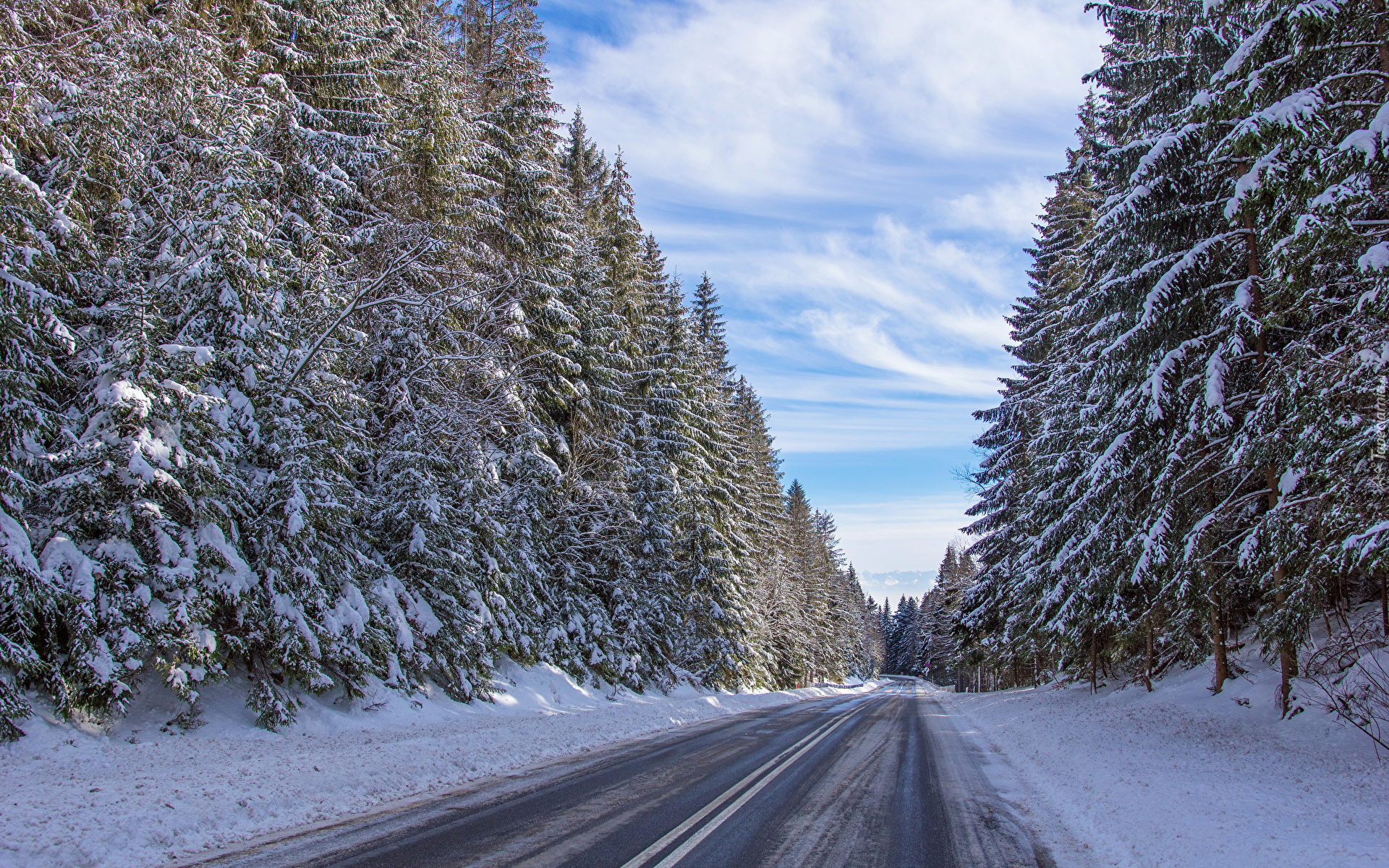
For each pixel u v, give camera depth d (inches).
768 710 1015.6
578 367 932.0
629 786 339.9
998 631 1245.7
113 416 402.3
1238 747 440.1
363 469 668.7
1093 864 233.9
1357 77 418.3
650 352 1258.0
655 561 1136.2
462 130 747.4
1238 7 487.8
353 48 698.2
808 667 2330.2
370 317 690.2
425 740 439.8
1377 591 592.1
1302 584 410.0
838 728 667.4
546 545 924.6
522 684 783.7
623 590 1040.8
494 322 759.7
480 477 716.0
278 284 534.6
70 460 387.5
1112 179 584.1
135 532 402.0
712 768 398.0
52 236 421.7
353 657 506.9
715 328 1925.4
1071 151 994.7
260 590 463.8
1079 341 841.5
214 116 516.7
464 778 354.6
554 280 927.0
